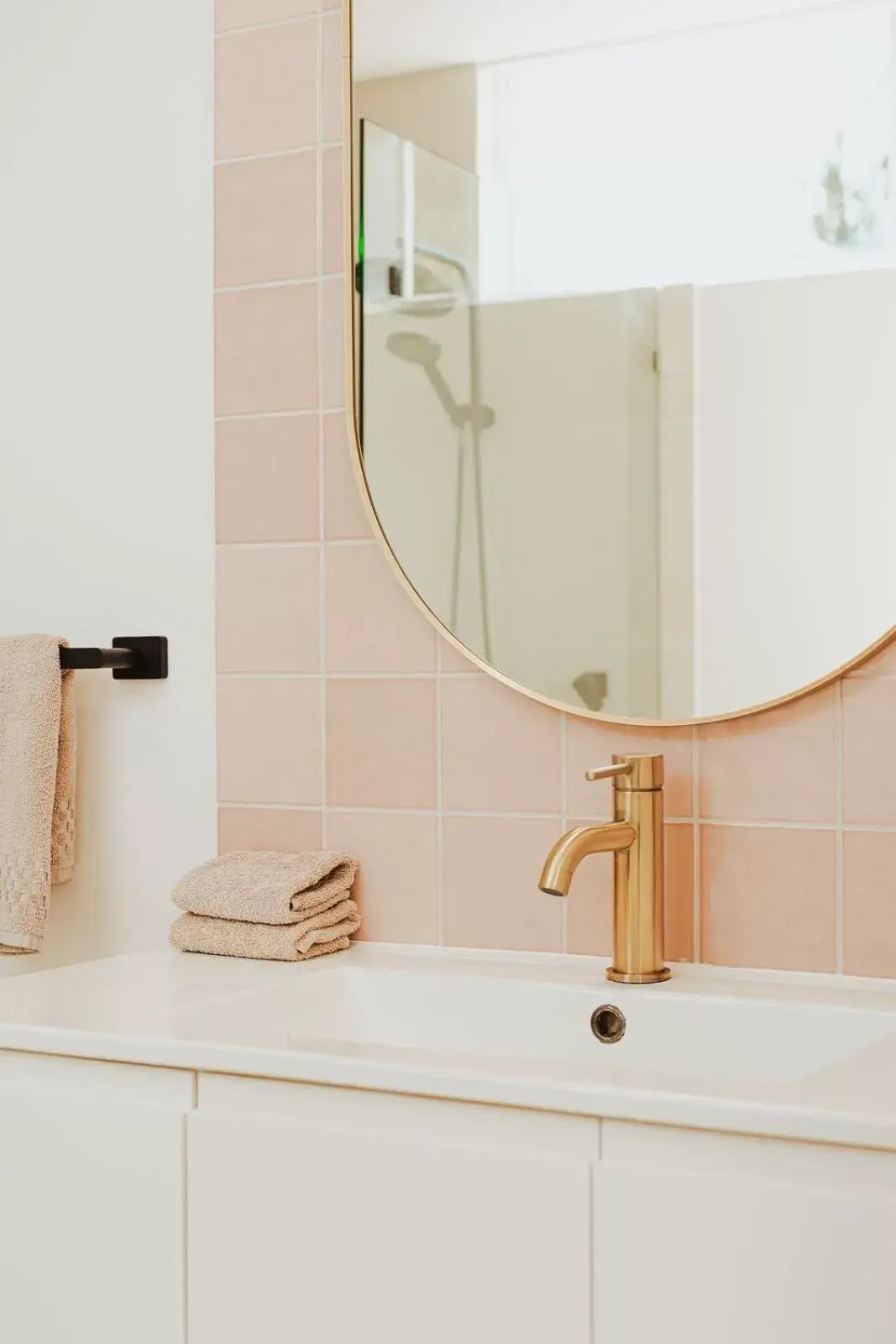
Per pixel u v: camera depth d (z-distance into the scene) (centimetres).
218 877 142
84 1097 109
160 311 159
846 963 128
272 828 152
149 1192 105
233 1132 102
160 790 158
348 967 135
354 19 148
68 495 164
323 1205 99
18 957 165
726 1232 87
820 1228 85
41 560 165
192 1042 104
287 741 152
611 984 127
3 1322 111
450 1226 95
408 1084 96
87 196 163
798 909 130
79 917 162
